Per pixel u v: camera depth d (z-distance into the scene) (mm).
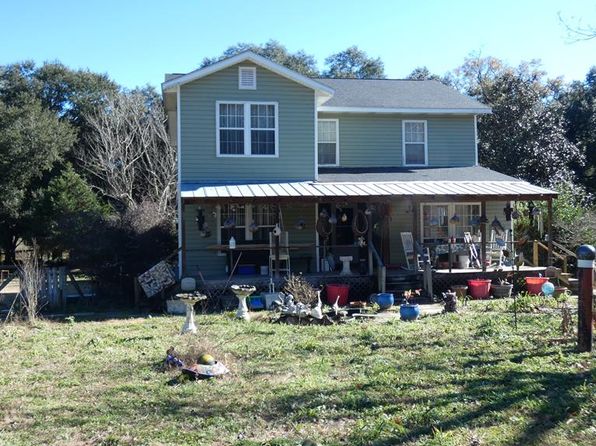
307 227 19359
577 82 40844
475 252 18953
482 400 6430
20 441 5730
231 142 18641
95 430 6008
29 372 8562
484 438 5328
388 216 19188
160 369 8453
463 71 40500
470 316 12859
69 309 16422
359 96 22391
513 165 29484
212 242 18609
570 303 14297
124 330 12250
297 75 18688
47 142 30984
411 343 9930
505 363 8086
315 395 6879
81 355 9617
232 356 9133
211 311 15242
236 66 18625
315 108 19047
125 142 32625
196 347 8867
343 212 19844
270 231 19016
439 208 20844
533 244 19516
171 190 31891
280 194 16359
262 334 11242
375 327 11758
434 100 22578
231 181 18453
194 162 18406
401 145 21844
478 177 20016
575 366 7727
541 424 5641
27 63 39906
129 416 6414
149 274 15906
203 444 5504
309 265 18703
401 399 6633
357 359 8781
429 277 16547
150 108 38125
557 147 29875
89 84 39781
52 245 25266
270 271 16812
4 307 16609
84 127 38188
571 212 21922
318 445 5289
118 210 32031
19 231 31203
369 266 17234
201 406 6660
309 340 10422
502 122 30734
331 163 21422
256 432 5789
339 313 13125
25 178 30766
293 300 14156
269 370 8250
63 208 25328
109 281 18141
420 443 5250
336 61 58344
